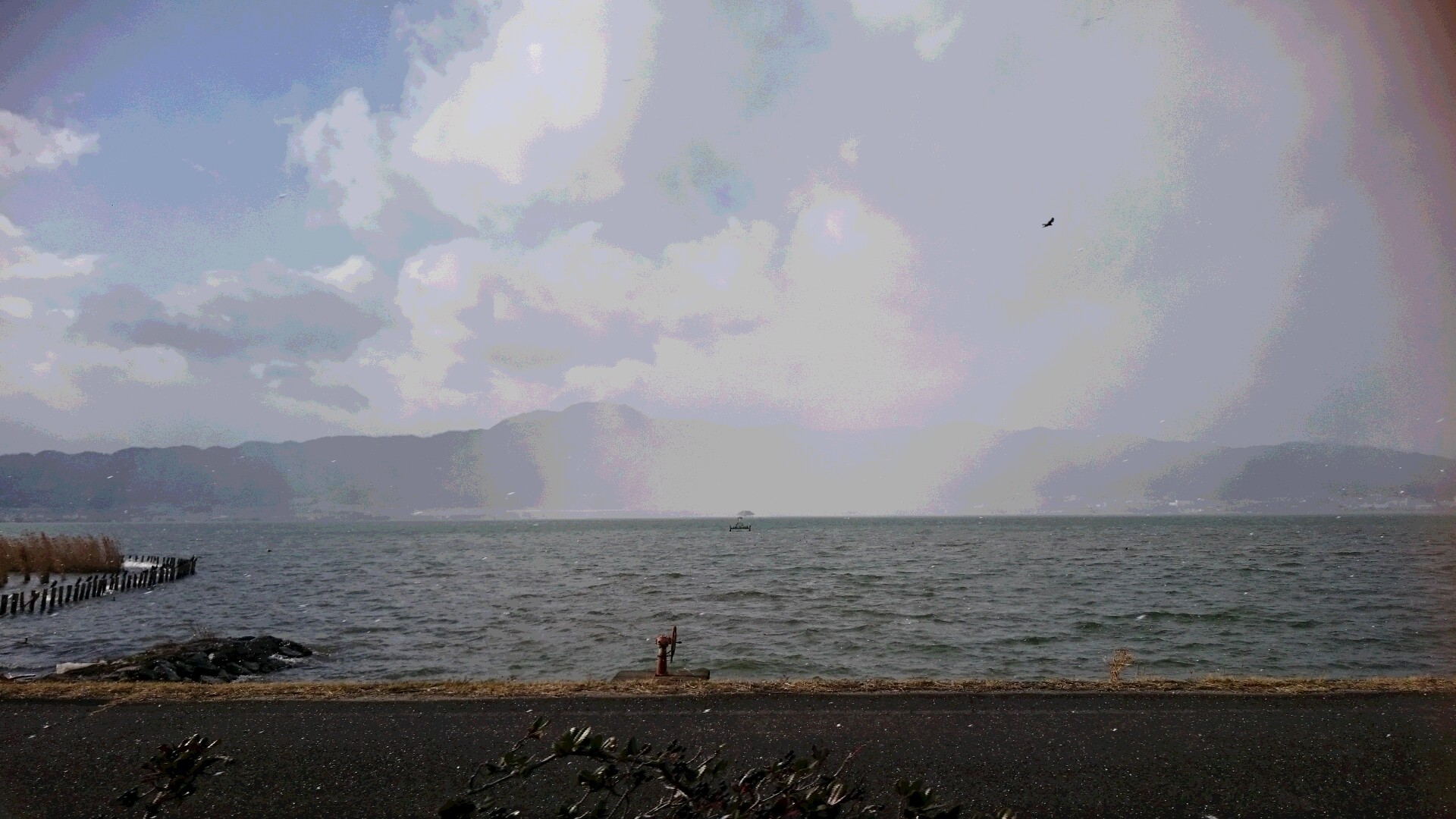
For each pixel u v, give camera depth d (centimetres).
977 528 18875
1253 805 754
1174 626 3098
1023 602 3916
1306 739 916
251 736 945
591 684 1176
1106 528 17625
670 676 1420
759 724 975
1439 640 2775
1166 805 752
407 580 5834
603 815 397
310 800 773
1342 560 6862
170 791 438
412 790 793
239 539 15612
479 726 977
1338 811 739
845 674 2214
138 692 1123
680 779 416
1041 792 780
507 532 19238
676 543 12538
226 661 2398
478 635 3083
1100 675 2188
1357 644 2711
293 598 4684
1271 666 2339
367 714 1027
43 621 3862
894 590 4566
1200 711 1020
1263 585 4769
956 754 877
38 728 979
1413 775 812
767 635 2908
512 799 763
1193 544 10156
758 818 386
